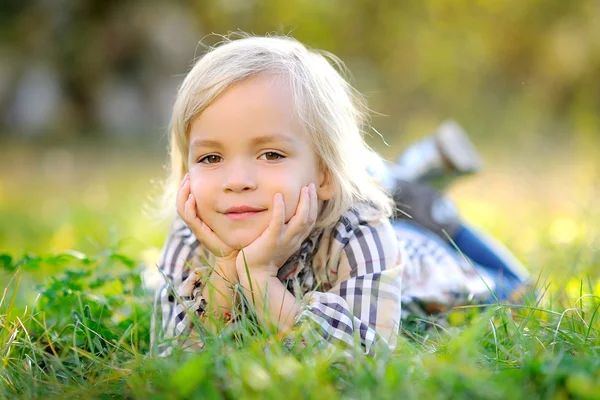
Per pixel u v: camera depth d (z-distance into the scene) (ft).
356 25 52.13
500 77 51.08
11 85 51.62
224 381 5.76
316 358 6.13
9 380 6.82
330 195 8.02
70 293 8.98
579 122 29.09
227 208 7.52
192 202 7.76
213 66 7.79
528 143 43.96
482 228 17.99
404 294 9.25
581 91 46.83
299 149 7.63
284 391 5.42
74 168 39.27
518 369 5.91
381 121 52.26
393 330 7.19
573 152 39.91
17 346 7.62
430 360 5.80
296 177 7.55
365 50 52.65
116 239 12.04
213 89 7.58
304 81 7.86
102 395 6.27
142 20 55.01
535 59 50.49
